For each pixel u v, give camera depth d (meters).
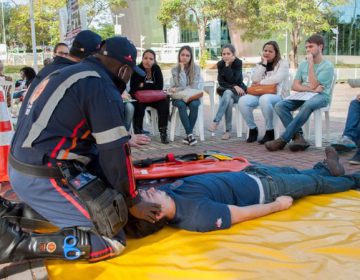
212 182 3.36
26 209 3.07
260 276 2.52
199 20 28.77
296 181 3.79
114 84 2.83
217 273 2.56
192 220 3.14
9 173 2.79
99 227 2.69
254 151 6.52
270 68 7.31
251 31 28.33
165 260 2.76
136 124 7.69
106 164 2.69
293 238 3.07
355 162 5.44
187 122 7.21
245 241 3.01
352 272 2.57
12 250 2.70
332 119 9.80
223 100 7.64
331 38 29.94
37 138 2.63
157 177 3.65
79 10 7.67
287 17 24.56
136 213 2.91
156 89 7.68
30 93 2.97
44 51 33.44
